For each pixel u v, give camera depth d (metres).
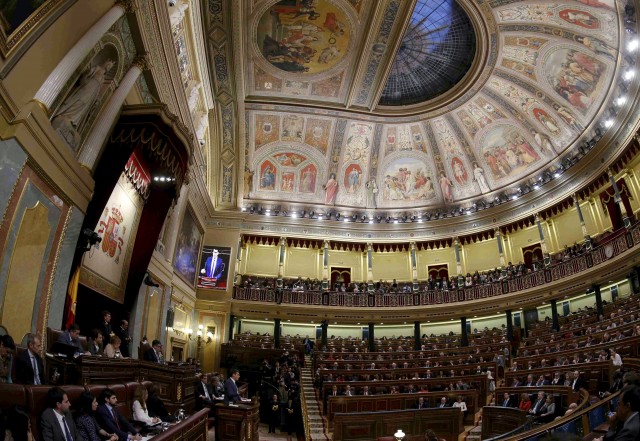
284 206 28.42
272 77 22.88
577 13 17.66
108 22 9.09
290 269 27.95
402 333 26.66
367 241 28.30
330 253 28.72
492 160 26.55
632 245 17.55
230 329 24.41
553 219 24.06
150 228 12.91
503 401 13.42
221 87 21.42
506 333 22.92
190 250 22.25
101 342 9.05
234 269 25.53
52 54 7.69
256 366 20.91
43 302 7.86
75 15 8.14
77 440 5.21
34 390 4.90
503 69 22.59
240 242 27.14
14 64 6.79
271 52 21.30
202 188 22.44
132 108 10.71
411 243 28.12
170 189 12.99
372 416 11.52
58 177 8.15
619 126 18.59
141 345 10.87
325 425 13.91
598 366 11.56
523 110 23.92
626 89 17.86
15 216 7.03
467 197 27.69
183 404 9.51
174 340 19.83
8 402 4.57
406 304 25.88
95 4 8.78
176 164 11.79
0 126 6.63
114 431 5.68
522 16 19.30
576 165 21.61
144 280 13.65
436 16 20.55
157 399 8.21
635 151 18.56
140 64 11.43
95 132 9.75
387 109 25.42
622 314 15.80
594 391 11.26
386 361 19.17
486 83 23.78
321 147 27.78
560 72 20.97
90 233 9.27
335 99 24.50
